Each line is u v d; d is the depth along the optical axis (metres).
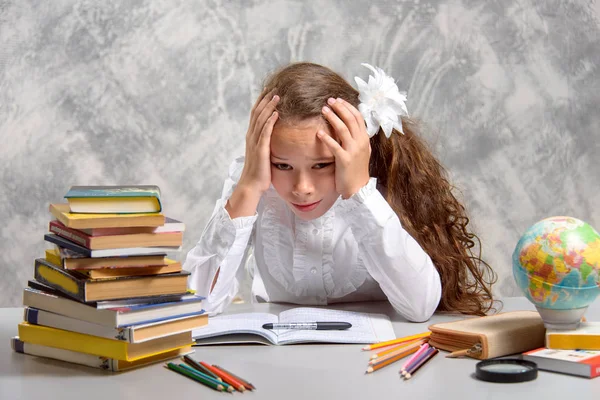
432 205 1.67
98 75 2.75
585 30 2.88
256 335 1.24
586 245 1.08
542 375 1.02
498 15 2.83
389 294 1.44
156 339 1.10
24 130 2.76
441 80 2.81
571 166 2.90
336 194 1.44
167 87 2.76
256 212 1.59
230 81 2.78
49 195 2.77
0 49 2.74
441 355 1.14
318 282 1.65
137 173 2.78
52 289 1.14
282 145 1.36
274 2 2.77
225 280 1.52
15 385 1.02
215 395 0.96
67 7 2.74
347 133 1.38
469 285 1.65
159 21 2.75
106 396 0.97
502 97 2.85
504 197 2.87
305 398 0.94
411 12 2.80
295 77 1.43
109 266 1.07
